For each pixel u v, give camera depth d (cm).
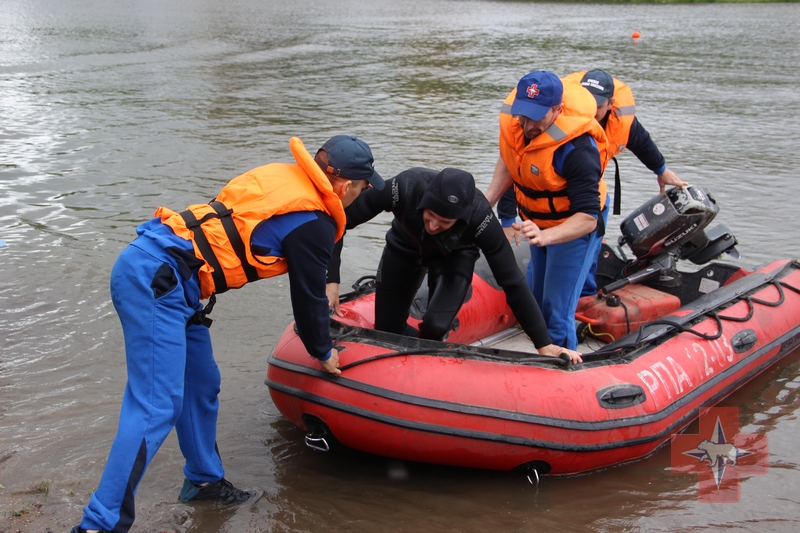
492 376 345
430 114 1210
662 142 1040
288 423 402
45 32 2127
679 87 1494
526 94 363
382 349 342
